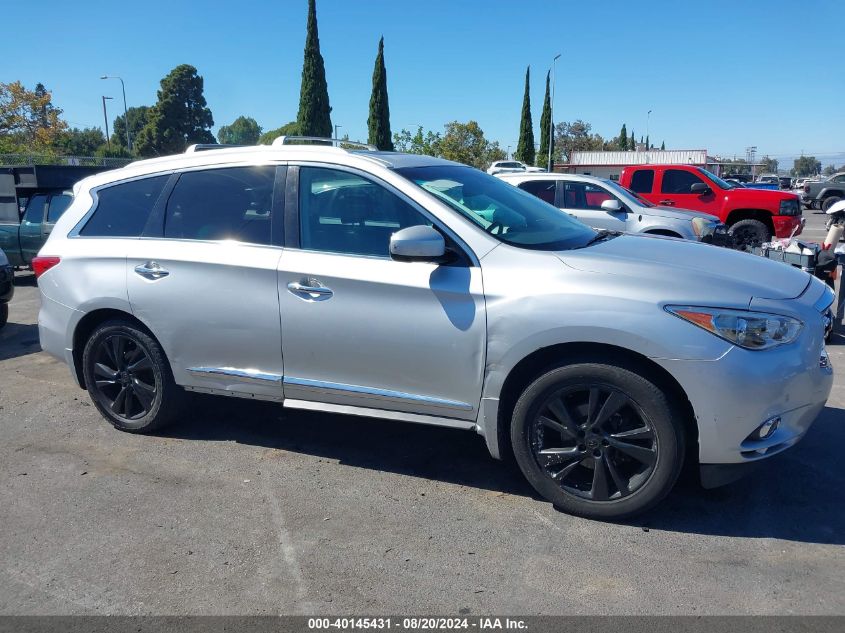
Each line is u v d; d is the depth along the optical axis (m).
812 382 3.29
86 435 4.68
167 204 4.40
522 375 3.58
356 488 3.88
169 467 4.16
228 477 4.03
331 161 3.99
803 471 3.99
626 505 3.39
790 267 3.88
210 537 3.38
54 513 3.63
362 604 2.86
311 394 4.00
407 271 3.65
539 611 2.79
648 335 3.17
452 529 3.43
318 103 37.81
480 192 4.14
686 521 3.47
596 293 3.29
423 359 3.65
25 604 2.89
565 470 3.50
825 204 29.50
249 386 4.16
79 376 4.80
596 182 10.33
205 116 56.22
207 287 4.13
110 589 2.98
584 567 3.09
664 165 13.27
